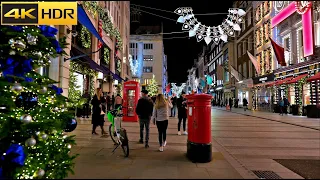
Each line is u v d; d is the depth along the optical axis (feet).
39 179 14.21
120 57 108.37
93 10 45.34
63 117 17.42
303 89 72.74
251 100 117.50
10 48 14.25
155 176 15.52
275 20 89.56
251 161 20.77
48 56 17.93
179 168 17.62
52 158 15.65
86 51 58.29
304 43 70.23
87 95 54.80
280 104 75.00
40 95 15.87
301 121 54.70
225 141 30.27
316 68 65.82
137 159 20.21
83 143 26.96
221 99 191.01
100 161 19.39
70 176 15.34
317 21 66.39
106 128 39.42
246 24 125.49
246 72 124.77
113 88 88.07
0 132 13.60
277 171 17.93
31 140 13.64
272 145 27.81
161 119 24.30
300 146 27.30
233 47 152.05
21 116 13.69
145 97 26.23
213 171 16.94
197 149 19.49
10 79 14.24
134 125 45.21
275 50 78.28
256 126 46.57
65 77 41.09
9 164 12.69
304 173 17.60
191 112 20.58
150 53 226.79
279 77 87.15
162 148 23.82
